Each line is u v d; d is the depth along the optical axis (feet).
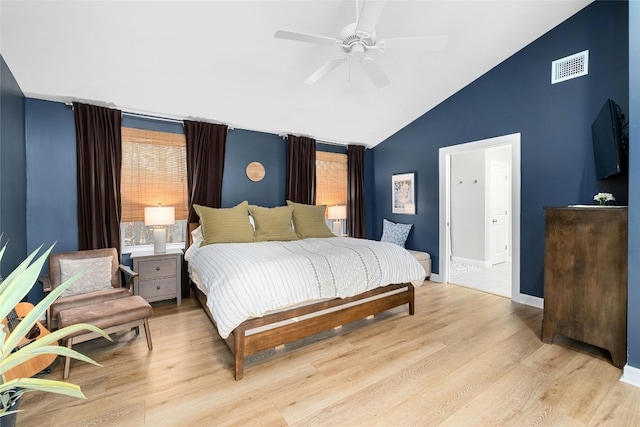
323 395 5.87
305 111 13.10
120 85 9.77
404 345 7.88
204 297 9.68
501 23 9.50
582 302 7.27
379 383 6.24
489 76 11.90
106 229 10.69
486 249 18.06
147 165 11.68
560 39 9.89
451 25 9.26
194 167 12.26
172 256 10.91
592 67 9.20
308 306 7.64
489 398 5.74
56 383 3.13
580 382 6.20
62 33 7.54
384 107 13.66
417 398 5.76
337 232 15.83
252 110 12.37
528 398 5.73
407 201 15.71
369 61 7.39
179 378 6.45
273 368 6.83
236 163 13.64
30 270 3.36
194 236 11.79
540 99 10.43
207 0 7.25
